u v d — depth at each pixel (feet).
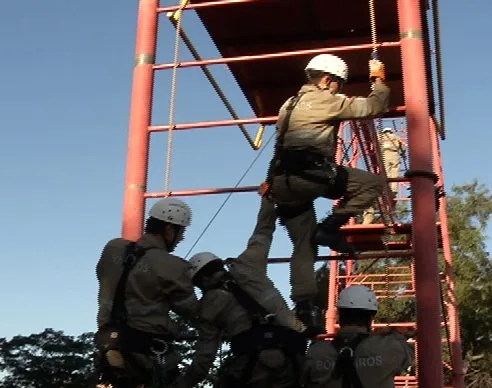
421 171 19.01
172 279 15.55
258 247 17.88
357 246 33.73
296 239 18.49
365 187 18.31
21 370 67.10
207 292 17.11
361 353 15.20
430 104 30.25
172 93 21.89
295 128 17.60
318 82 17.98
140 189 21.34
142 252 15.89
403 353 15.29
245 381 16.38
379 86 17.69
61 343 68.59
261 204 18.69
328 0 23.97
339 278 50.08
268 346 16.31
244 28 25.96
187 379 16.65
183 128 21.67
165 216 16.37
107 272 16.08
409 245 32.94
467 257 95.25
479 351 98.12
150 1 22.84
